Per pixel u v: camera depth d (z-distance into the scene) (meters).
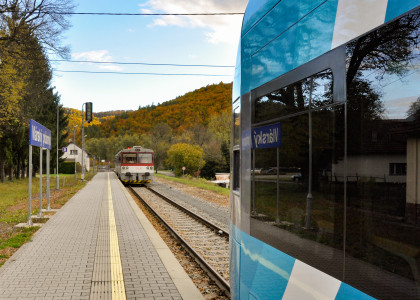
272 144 3.28
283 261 2.96
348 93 2.24
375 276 1.98
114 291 6.12
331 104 2.40
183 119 136.50
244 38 4.18
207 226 13.06
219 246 10.03
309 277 2.57
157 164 96.38
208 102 135.88
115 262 7.87
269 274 3.21
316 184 2.54
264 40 3.54
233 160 4.75
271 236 3.21
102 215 15.05
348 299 2.16
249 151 3.87
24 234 10.92
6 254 8.72
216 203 21.36
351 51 2.22
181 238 10.27
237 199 4.35
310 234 2.59
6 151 41.19
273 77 3.29
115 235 10.86
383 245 1.94
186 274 7.08
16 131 41.09
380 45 2.00
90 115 28.36
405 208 1.81
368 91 2.08
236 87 4.61
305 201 2.67
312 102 2.62
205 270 7.67
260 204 3.50
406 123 1.83
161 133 110.06
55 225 12.57
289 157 2.94
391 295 1.87
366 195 2.07
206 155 67.50
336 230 2.31
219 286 6.64
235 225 4.43
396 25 1.90
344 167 2.26
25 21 21.27
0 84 25.31
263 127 3.49
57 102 55.22
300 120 2.78
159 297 5.86
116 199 22.00
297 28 2.88
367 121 2.08
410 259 1.78
